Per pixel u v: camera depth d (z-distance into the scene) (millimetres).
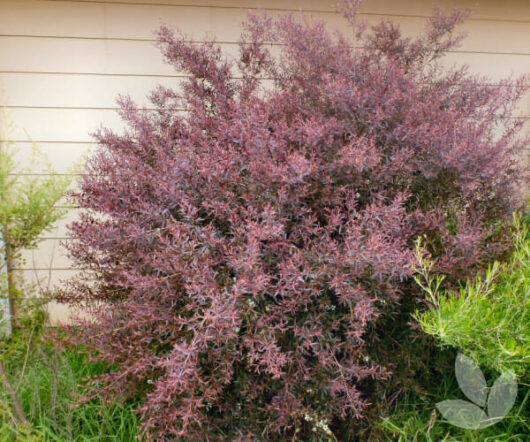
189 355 1576
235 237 1822
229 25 3352
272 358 1614
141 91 3348
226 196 1942
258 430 1872
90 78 3299
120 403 1999
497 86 2936
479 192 2240
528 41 3572
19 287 2357
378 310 1869
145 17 3285
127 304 1970
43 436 1999
